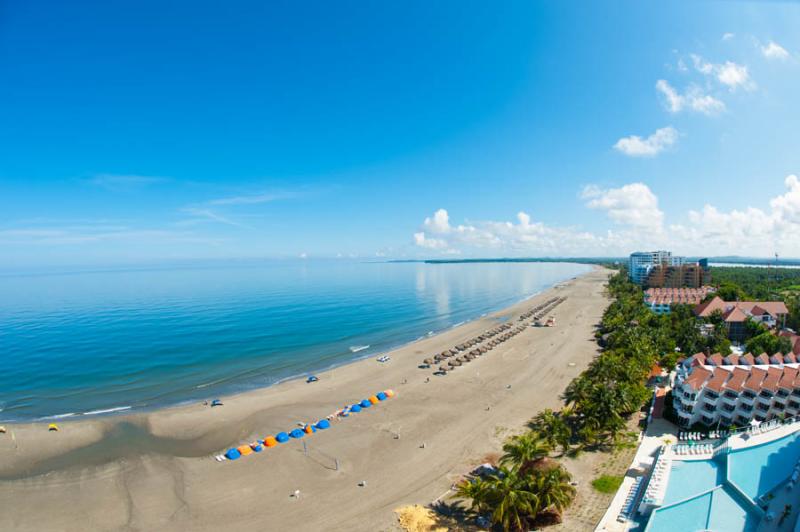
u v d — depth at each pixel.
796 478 42.84
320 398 81.88
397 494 48.78
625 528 40.00
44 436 66.38
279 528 43.22
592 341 125.25
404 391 84.62
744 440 52.28
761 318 121.75
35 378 97.75
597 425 58.53
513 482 41.53
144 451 61.28
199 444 63.66
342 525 43.47
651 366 85.31
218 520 44.75
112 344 129.88
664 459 49.56
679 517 39.97
